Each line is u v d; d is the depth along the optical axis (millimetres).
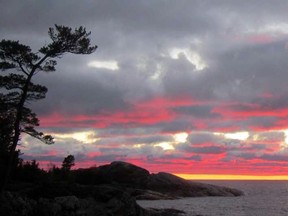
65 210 36719
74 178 76812
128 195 42719
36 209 35219
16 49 35500
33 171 58031
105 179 86688
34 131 36531
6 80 35438
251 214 68750
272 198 123125
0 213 31812
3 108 36188
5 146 46594
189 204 80750
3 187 34656
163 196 92688
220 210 72375
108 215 39125
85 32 38406
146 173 106250
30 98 37031
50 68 37594
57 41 37250
